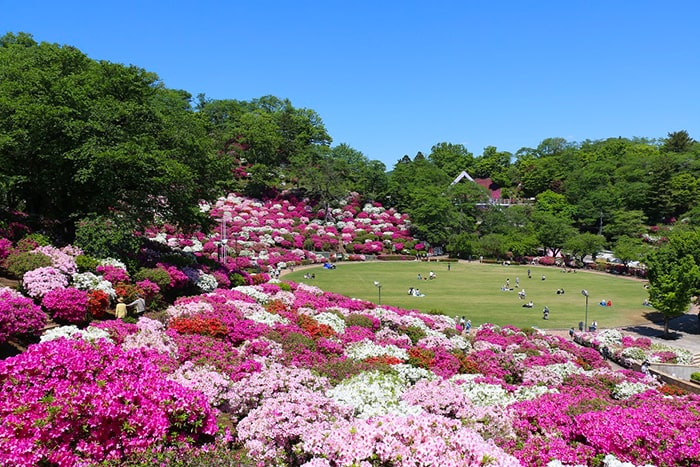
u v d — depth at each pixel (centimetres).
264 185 11138
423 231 9956
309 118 15500
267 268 6931
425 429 835
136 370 891
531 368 2255
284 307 2719
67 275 2162
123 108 2775
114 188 2866
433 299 5391
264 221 9406
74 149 2539
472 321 4438
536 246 9644
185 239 6900
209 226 3606
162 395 838
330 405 1086
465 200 10819
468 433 823
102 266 2375
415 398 1265
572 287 6569
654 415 1084
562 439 1084
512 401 1419
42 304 1859
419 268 8112
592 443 1025
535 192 13512
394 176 12188
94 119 2655
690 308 5353
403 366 1702
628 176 11681
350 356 1947
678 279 4212
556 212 10900
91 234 2586
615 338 3791
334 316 2597
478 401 1440
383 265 8444
